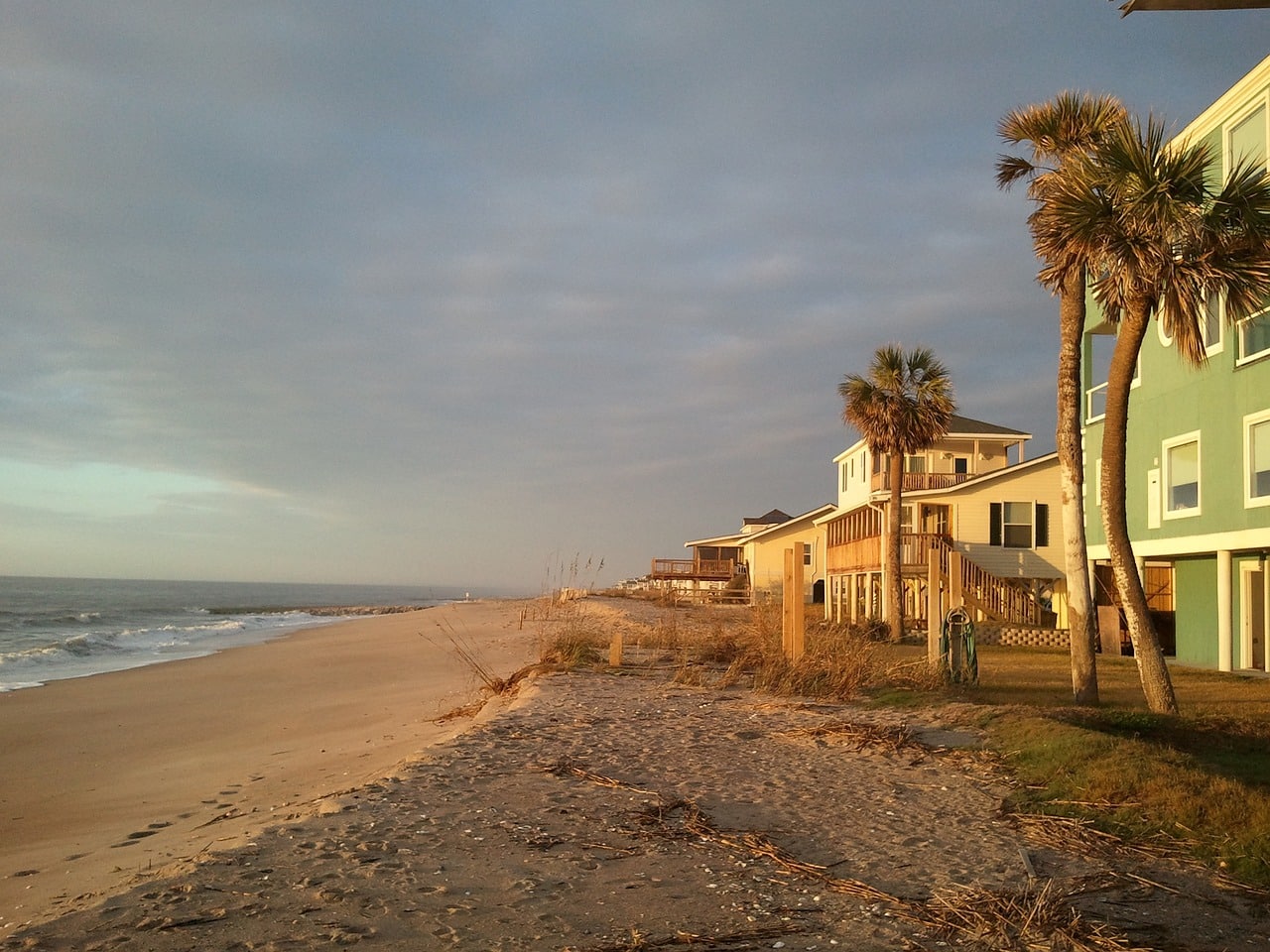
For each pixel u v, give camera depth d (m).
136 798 10.30
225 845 6.59
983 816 7.81
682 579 58.81
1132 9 8.59
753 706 13.80
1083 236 12.35
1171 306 11.82
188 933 4.84
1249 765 9.79
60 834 8.81
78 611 69.25
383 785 8.32
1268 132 17.75
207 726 15.84
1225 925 5.48
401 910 5.28
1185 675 19.27
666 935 5.09
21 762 12.90
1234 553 20.47
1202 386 20.52
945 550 32.94
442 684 20.03
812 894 5.84
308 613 78.44
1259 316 17.56
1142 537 23.20
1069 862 6.60
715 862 6.48
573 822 7.35
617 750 10.34
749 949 4.94
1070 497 14.33
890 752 10.38
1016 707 12.73
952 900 5.72
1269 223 11.49
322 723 15.53
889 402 28.64
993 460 42.19
